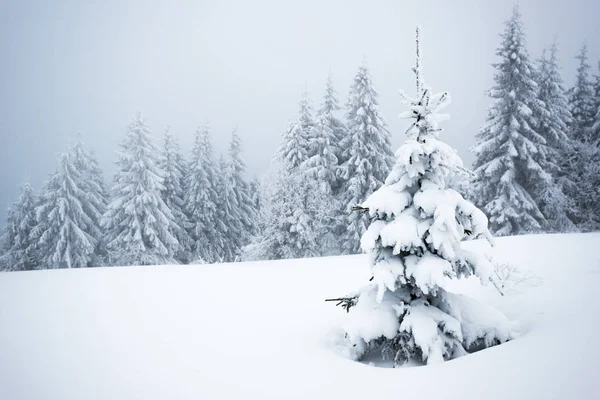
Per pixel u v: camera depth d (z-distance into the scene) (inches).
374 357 246.5
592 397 124.0
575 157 1032.2
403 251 246.8
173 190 1432.1
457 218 238.4
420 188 245.0
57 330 290.2
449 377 168.7
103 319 320.8
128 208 1225.4
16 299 392.5
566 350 165.0
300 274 503.2
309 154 1152.8
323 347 250.8
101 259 1369.3
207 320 318.7
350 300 263.9
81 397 178.5
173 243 1284.4
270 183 1151.0
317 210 1051.3
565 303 262.5
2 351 244.7
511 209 944.3
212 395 176.9
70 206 1302.9
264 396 173.6
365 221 1040.2
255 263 633.6
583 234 644.7
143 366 217.3
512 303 296.8
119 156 1282.0
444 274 239.3
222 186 1537.9
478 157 1039.6
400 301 237.0
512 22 983.0
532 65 976.3
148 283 470.9
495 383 150.9
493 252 482.6
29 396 180.9
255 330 291.3
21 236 1376.7
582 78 1111.6
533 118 964.0
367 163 1062.4
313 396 170.4
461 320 233.8
